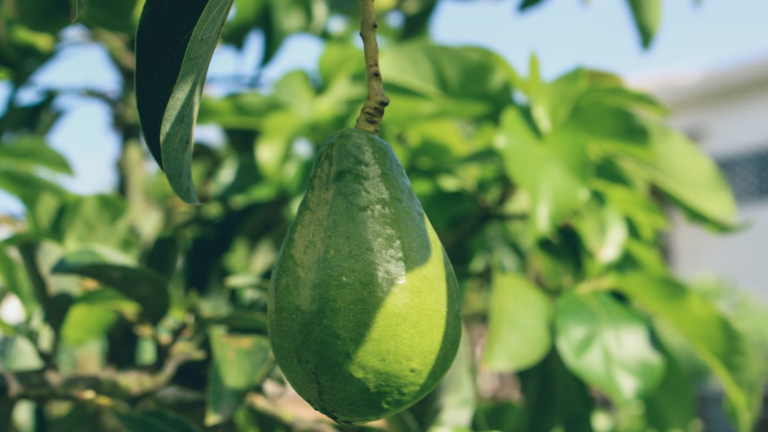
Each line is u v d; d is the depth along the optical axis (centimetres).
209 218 114
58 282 85
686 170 106
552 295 104
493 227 112
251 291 106
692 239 467
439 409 84
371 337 56
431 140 108
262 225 116
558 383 101
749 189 454
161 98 56
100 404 75
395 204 58
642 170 108
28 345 93
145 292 81
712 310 92
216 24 56
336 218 58
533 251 105
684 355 266
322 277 57
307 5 108
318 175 59
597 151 105
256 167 110
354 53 114
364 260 57
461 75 103
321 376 56
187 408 81
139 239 100
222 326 86
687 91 441
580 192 89
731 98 446
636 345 88
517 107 93
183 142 56
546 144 91
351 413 57
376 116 60
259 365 77
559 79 98
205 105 108
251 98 109
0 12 99
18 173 92
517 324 87
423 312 57
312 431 79
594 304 90
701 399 275
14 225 99
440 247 60
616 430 115
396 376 56
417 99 97
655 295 95
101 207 95
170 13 57
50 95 107
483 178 108
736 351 94
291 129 105
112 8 88
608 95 100
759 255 448
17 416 89
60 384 75
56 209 94
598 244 99
